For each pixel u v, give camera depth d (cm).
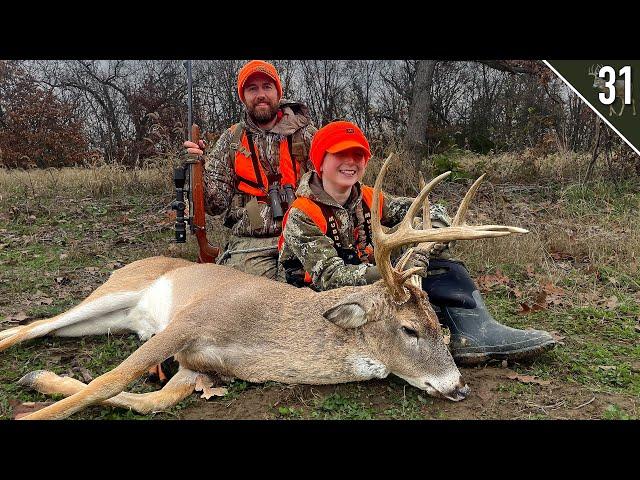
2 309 237
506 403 159
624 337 205
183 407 159
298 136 240
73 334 209
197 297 187
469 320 182
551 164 493
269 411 156
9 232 369
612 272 273
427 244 180
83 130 826
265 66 234
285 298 175
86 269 295
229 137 238
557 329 213
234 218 239
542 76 534
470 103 826
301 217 183
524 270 279
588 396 162
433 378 161
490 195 436
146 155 643
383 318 164
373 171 448
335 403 159
